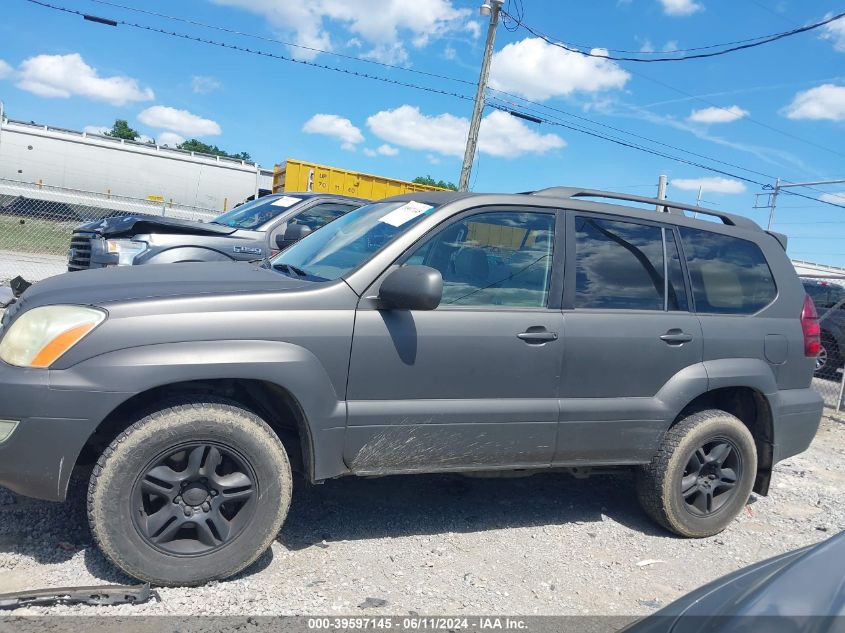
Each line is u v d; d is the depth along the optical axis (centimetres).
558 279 392
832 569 186
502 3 2030
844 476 609
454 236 374
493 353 365
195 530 319
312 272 380
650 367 407
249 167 2736
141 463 301
